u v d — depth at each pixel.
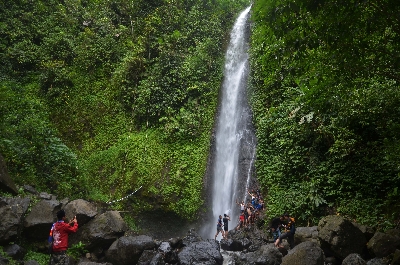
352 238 9.51
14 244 8.79
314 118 13.72
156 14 20.48
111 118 17.16
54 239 8.45
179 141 16.23
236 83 19.62
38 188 12.02
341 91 9.32
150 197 14.48
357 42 7.99
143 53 18.84
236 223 15.62
